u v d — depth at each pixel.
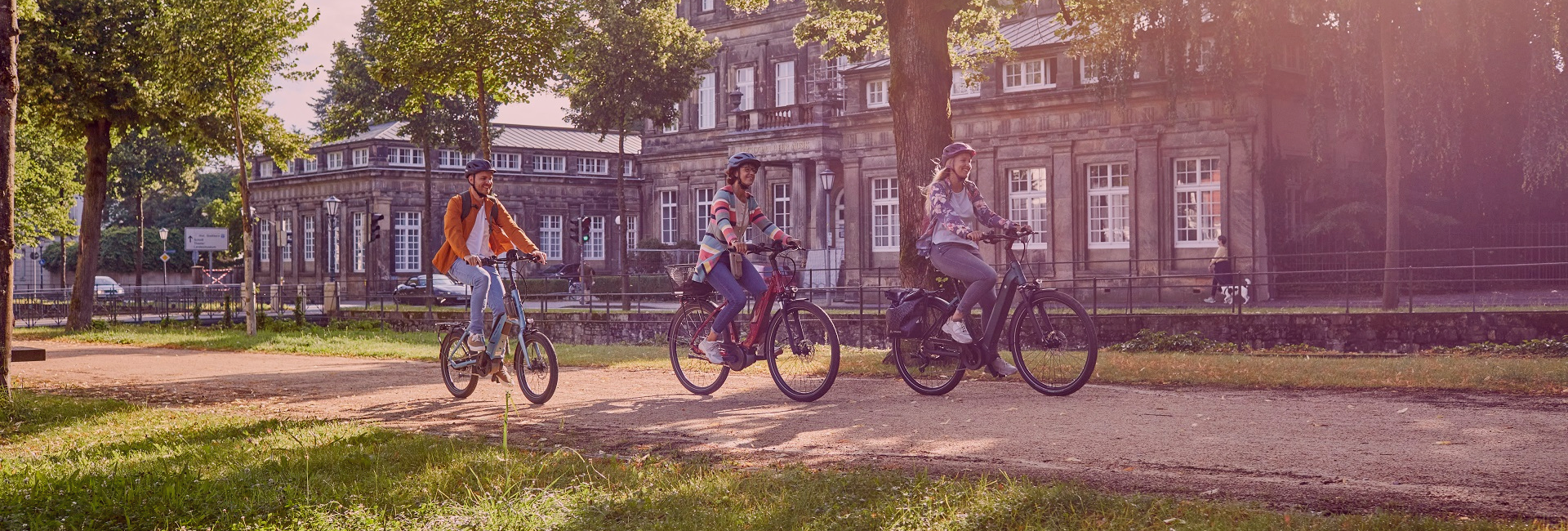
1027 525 4.28
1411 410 7.47
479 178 9.63
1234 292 30.23
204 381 12.95
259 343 21.67
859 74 41.69
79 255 31.19
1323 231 31.48
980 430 7.02
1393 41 27.59
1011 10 21.81
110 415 9.09
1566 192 32.28
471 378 9.92
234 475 5.73
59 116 29.95
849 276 41.62
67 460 6.61
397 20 27.19
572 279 60.06
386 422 8.34
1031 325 9.02
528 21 27.03
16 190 43.78
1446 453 5.71
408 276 63.47
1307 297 31.06
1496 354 15.84
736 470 5.72
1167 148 34.44
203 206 95.19
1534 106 28.05
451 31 26.95
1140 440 6.45
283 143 32.25
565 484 5.42
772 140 46.44
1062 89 36.16
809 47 54.19
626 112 43.22
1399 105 29.17
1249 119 32.84
